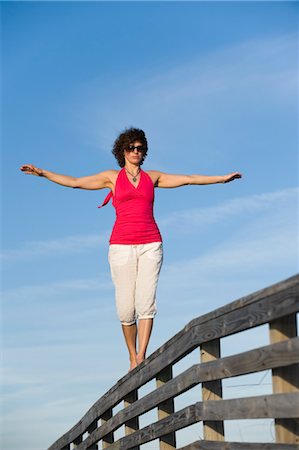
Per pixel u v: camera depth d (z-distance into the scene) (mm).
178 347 4781
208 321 4305
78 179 6055
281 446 3514
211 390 4418
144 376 5520
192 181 6059
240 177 6062
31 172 6008
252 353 3775
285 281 3414
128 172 6000
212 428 4398
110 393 6562
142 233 5926
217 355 4391
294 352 3369
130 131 5930
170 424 4957
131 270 5945
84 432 7781
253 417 3783
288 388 3570
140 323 5977
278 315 3482
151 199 6000
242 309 3869
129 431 6078
